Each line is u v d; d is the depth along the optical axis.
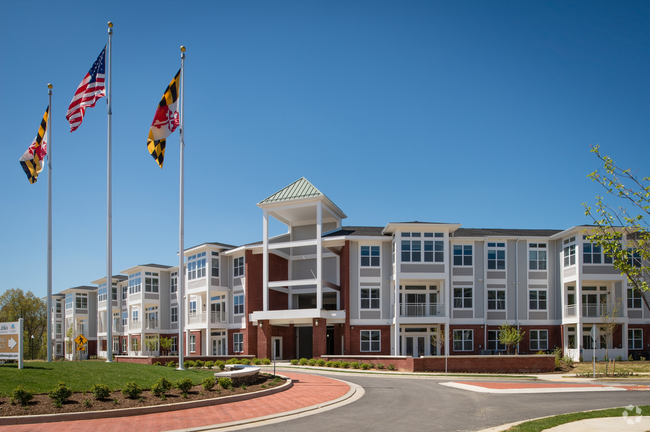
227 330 47.53
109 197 24.39
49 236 25.64
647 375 28.72
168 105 24.62
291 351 45.81
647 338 39.56
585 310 39.88
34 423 13.55
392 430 13.18
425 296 42.22
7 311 85.31
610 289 39.97
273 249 45.75
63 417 13.98
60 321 79.62
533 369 31.08
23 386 16.42
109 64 25.02
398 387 22.75
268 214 44.47
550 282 41.97
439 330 39.03
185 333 53.09
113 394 16.95
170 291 58.09
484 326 40.97
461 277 41.66
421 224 39.72
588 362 36.28
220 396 17.97
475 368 31.08
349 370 33.31
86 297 71.94
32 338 84.19
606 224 13.98
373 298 41.81
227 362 35.84
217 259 47.97
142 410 15.25
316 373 31.34
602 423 13.12
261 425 13.87
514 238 42.12
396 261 39.78
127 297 59.56
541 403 17.62
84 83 24.86
